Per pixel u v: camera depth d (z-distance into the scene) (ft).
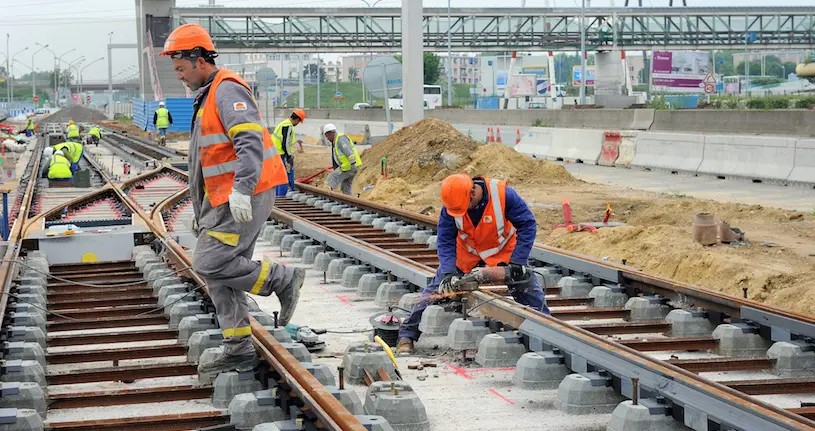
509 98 280.72
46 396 18.48
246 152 17.53
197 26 18.51
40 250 36.27
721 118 102.58
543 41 220.02
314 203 57.31
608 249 40.60
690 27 222.89
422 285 26.96
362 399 18.60
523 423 17.30
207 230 18.51
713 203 51.93
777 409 14.56
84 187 81.30
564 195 60.64
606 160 87.81
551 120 142.20
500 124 161.27
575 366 19.34
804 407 17.04
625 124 121.49
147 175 83.61
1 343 21.38
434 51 216.74
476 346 22.86
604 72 227.20
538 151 101.14
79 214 54.85
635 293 28.14
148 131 206.49
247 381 18.79
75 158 89.04
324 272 34.94
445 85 480.64
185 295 25.67
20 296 26.55
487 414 17.92
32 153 144.56
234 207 17.47
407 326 23.70
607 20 222.69
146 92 287.28
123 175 94.22
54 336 23.80
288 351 19.63
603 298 27.78
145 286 30.94
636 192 61.67
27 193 64.23
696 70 256.93
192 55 18.29
